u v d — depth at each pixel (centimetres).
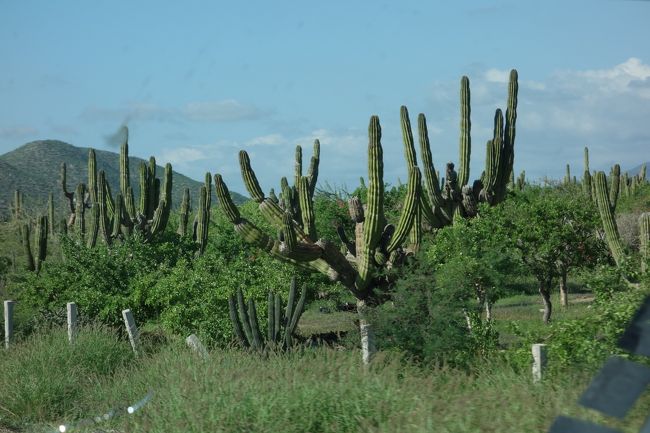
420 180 3005
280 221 3100
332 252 3012
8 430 1700
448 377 1500
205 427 1312
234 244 4281
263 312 2628
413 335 1931
